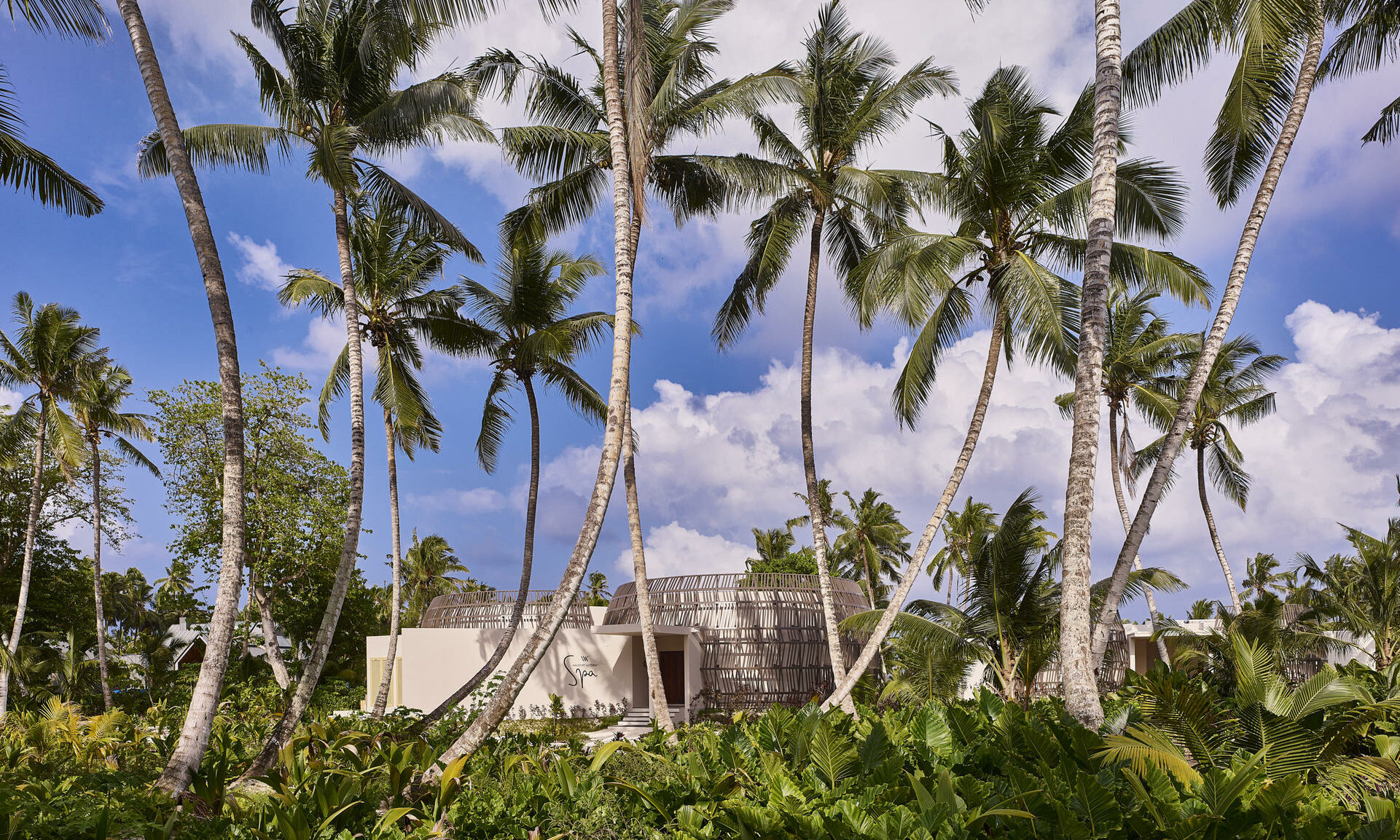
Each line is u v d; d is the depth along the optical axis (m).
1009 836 5.07
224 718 21.14
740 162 17.08
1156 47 12.90
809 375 18.28
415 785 8.50
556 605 9.97
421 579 59.91
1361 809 5.89
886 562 49.28
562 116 17.45
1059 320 12.93
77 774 9.94
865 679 21.94
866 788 5.88
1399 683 10.32
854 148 17.61
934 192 17.58
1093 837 4.86
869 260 15.81
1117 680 26.62
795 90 16.14
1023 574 16.47
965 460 16.17
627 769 8.40
